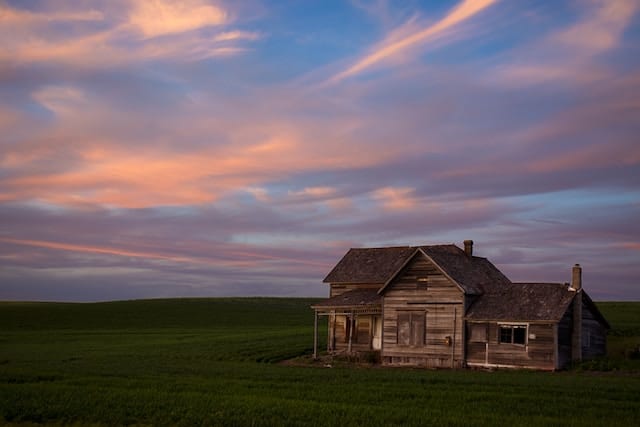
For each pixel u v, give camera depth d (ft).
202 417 89.86
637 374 140.87
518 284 168.35
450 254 179.63
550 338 153.07
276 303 495.00
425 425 83.46
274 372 148.97
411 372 149.79
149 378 137.28
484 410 94.94
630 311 307.78
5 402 102.83
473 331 163.43
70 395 110.63
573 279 161.58
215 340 236.02
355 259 203.62
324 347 204.03
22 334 290.97
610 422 85.35
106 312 414.00
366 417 89.04
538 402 101.65
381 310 177.37
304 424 84.53
